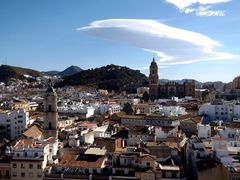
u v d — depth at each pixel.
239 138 176.38
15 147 162.25
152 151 163.12
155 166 145.00
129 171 144.00
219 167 139.88
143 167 143.75
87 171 148.50
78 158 155.75
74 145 186.75
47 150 163.00
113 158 150.38
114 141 181.75
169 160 155.62
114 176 142.38
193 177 161.50
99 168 147.75
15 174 156.50
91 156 156.00
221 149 153.62
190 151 173.88
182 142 199.88
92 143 193.25
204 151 159.25
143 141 199.38
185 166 181.88
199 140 178.38
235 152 152.25
